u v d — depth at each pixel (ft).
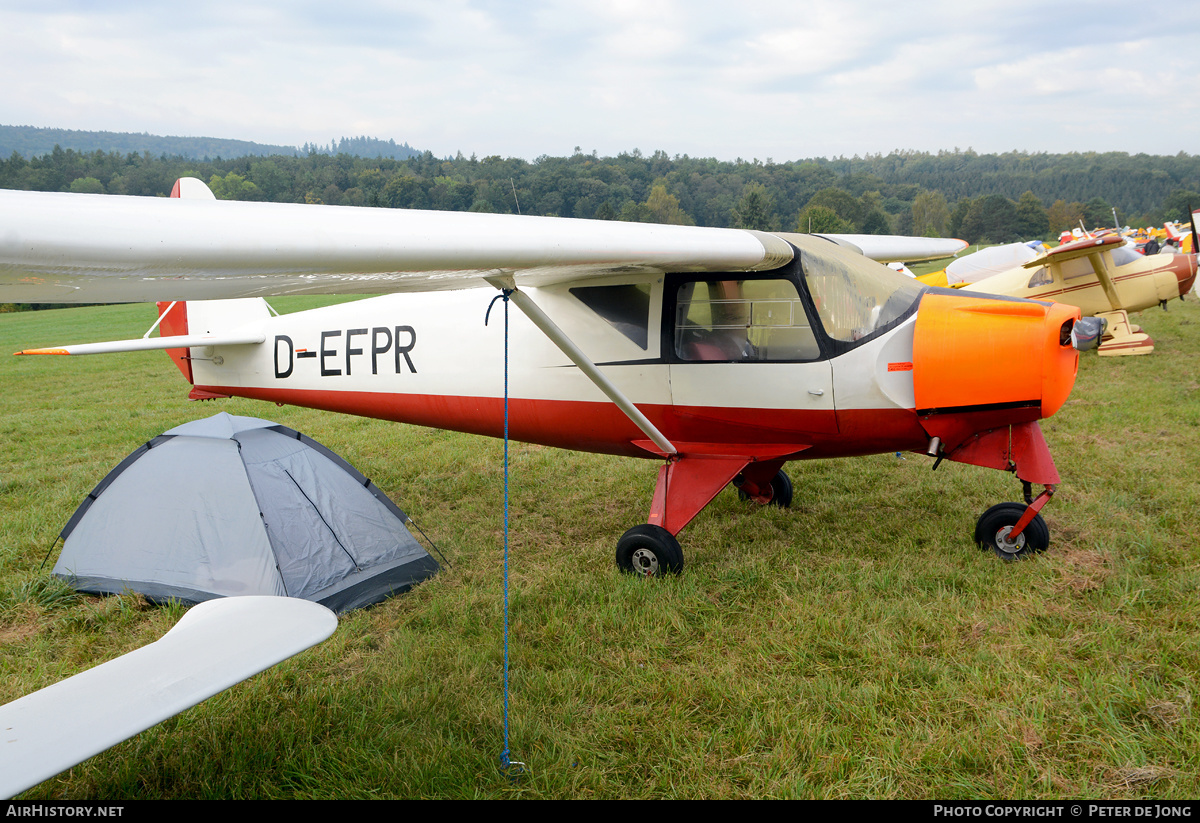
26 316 119.85
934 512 15.84
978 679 9.17
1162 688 8.80
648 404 13.82
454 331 15.60
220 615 8.63
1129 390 26.81
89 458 23.81
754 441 13.62
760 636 10.75
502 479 20.16
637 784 7.80
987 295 12.48
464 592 12.78
